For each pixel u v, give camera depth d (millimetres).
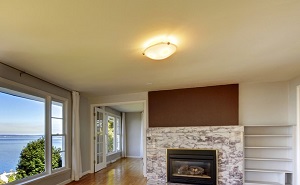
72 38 2154
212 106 4941
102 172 5938
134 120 9688
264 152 4457
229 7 1641
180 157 4762
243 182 4273
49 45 2328
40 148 3939
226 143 4473
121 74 3707
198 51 2619
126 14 1711
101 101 6074
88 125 6023
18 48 2400
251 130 4566
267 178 4387
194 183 4566
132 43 2314
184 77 4039
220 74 3844
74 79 3992
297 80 4094
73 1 1509
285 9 1670
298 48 2529
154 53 2342
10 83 3164
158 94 5449
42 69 3289
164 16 1761
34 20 1767
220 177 4434
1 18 1719
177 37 2188
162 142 4988
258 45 2436
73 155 4918
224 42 2338
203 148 4625
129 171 6070
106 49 2480
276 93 4562
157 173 4938
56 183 4285
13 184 3201
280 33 2111
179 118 5191
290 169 4188
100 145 6570
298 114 4055
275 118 4516
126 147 9602
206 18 1807
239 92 4785
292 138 4102
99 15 1713
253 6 1627
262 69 3518
